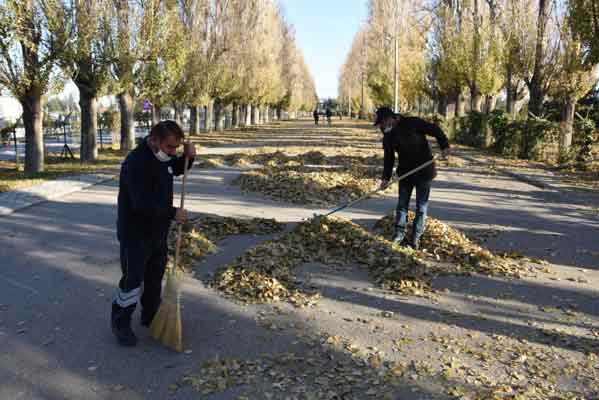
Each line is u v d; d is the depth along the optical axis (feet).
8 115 103.40
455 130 91.50
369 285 17.66
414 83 119.65
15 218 28.89
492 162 56.70
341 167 49.24
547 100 77.66
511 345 13.35
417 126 20.33
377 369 12.03
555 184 41.16
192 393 11.07
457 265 19.61
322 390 11.09
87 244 23.30
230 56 113.50
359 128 156.66
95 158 61.52
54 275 19.01
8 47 43.78
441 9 93.04
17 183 41.50
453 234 22.79
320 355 12.71
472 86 86.94
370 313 15.37
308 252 20.74
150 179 12.71
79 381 11.68
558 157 53.06
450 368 12.07
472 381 11.56
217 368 12.01
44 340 13.73
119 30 59.62
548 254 21.59
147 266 13.88
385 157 21.22
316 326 14.40
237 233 24.22
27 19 45.01
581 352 12.98
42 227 26.63
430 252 20.93
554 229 26.05
